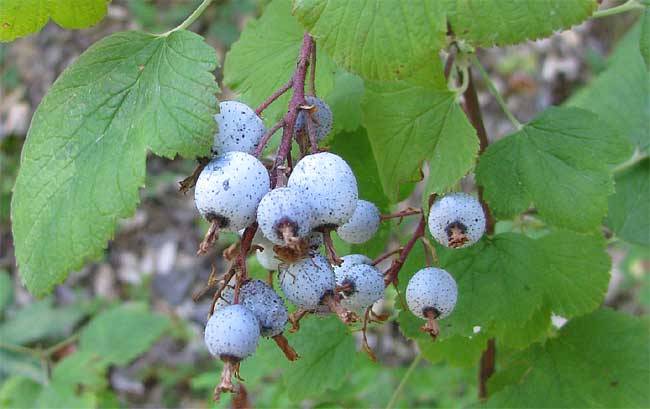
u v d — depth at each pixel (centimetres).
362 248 16
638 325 16
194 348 41
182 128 10
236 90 16
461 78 16
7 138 49
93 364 26
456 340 16
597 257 15
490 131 46
